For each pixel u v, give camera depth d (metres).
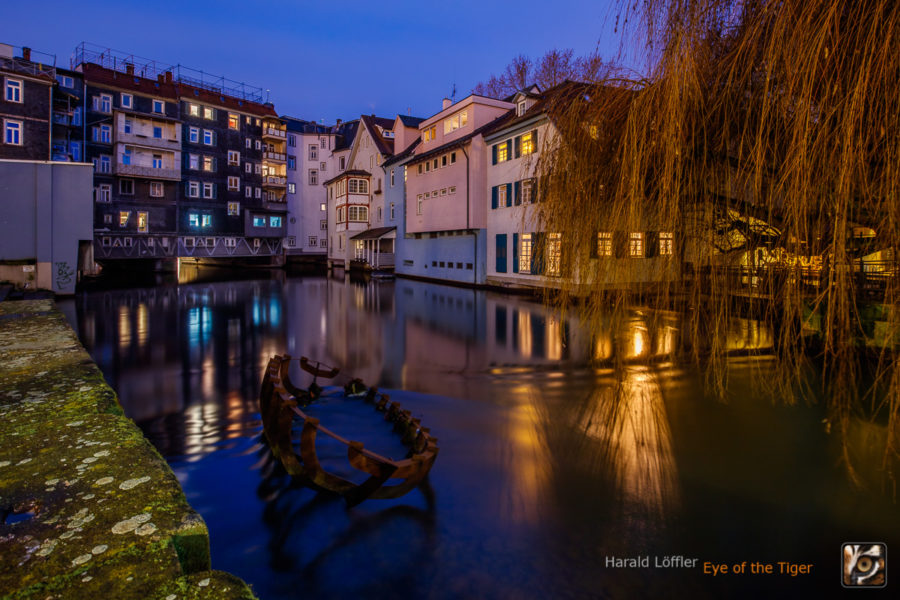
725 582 3.69
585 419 7.04
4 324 8.20
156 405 7.68
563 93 5.46
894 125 2.92
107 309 18.70
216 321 16.53
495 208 26.25
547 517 4.53
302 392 7.83
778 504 4.75
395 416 6.78
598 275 5.00
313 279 36.19
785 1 3.28
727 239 4.55
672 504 4.76
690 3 3.83
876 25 2.86
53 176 21.06
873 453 5.63
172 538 1.92
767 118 3.73
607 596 3.55
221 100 46.00
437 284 31.45
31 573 1.66
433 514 4.56
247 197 47.94
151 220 41.22
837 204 3.09
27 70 30.66
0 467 2.51
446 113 29.86
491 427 6.76
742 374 8.38
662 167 4.28
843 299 3.28
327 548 4.03
